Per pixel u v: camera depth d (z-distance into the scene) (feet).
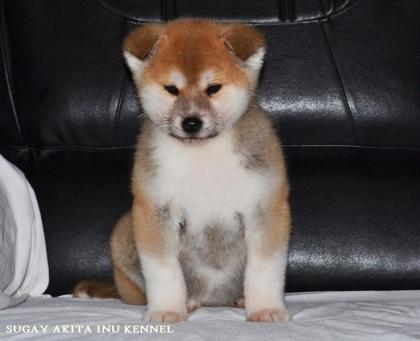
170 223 3.25
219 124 3.21
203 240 3.30
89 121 4.13
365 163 4.08
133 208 3.31
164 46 3.31
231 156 3.22
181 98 3.20
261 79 4.12
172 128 3.20
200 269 3.39
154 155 3.26
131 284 3.51
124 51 3.40
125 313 3.30
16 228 3.75
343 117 4.10
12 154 4.17
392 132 4.10
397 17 4.15
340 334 2.89
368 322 3.05
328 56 4.13
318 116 4.10
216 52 3.25
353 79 4.11
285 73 4.13
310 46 4.15
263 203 3.21
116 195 4.00
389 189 3.97
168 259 3.23
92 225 3.94
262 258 3.19
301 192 3.97
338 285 3.82
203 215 3.25
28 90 4.15
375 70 4.11
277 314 3.12
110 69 4.15
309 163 4.09
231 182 3.21
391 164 4.08
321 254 3.83
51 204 3.99
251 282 3.20
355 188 3.97
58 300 3.62
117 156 4.14
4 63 4.18
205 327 3.00
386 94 4.09
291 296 3.68
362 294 3.70
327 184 4.00
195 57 3.22
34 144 4.19
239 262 3.36
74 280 3.88
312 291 3.85
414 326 2.99
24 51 4.17
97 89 4.14
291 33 4.16
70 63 4.15
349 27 4.15
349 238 3.85
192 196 3.22
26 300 3.62
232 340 2.82
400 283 3.79
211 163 3.22
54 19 4.18
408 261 3.79
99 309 3.34
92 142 4.16
